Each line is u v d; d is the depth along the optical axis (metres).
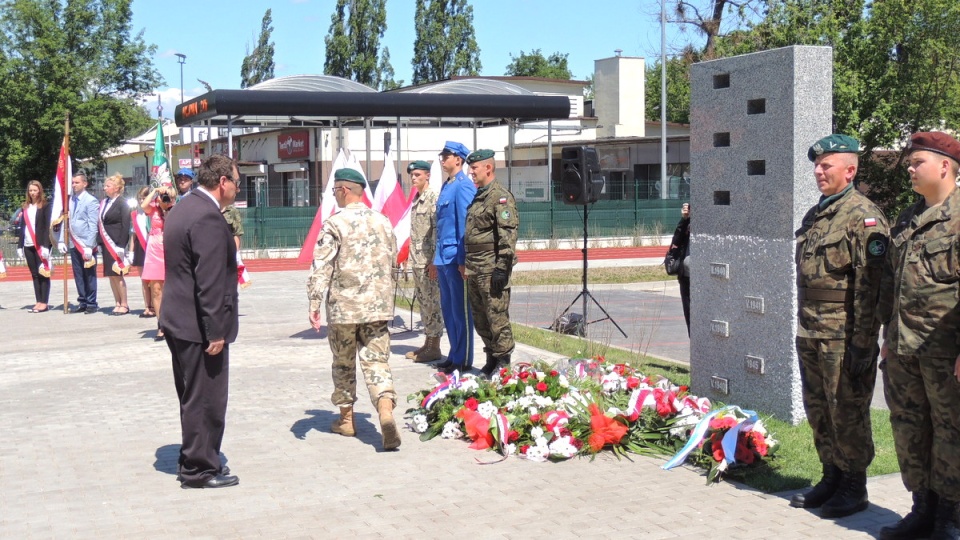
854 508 5.59
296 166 42.03
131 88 53.91
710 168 8.11
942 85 30.66
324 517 5.72
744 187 7.77
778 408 7.59
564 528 5.46
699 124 8.19
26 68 49.47
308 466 6.80
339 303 7.22
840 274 5.39
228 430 7.85
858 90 29.75
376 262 7.23
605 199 38.47
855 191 5.46
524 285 22.11
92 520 5.70
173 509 5.89
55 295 19.23
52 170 50.88
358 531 5.47
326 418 8.25
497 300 9.14
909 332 4.91
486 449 7.18
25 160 49.56
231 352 11.74
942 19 29.50
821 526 5.43
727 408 6.79
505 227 8.96
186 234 6.08
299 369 10.57
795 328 7.41
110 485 6.40
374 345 7.27
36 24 49.72
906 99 30.44
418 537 5.36
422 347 10.95
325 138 40.44
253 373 10.34
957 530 5.03
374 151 42.50
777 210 7.46
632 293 20.53
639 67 51.78
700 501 5.91
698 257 8.28
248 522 5.64
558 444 6.89
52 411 8.65
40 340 13.05
